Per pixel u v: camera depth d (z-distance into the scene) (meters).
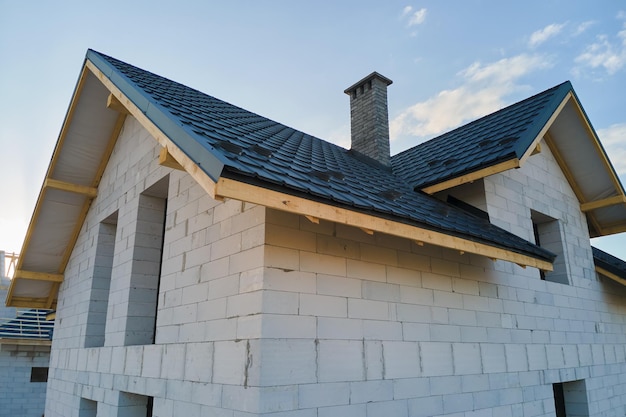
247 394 3.91
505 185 7.64
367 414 4.48
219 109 6.84
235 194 3.11
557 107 7.66
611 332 8.97
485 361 5.93
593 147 8.82
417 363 5.09
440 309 5.56
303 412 4.02
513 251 5.68
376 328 4.80
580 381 7.80
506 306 6.58
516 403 6.18
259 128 6.74
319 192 3.61
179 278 5.39
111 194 8.02
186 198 5.68
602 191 9.45
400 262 5.27
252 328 4.05
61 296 9.75
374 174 7.31
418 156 9.09
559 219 8.80
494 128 8.02
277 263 4.20
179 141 3.89
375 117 9.65
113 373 6.37
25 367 14.92
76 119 7.65
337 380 4.33
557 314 7.62
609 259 10.49
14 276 9.57
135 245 6.75
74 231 9.30
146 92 5.32
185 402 4.72
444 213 5.89
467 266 6.14
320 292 4.43
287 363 4.02
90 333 7.83
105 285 8.17
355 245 4.86
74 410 7.54
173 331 5.22
